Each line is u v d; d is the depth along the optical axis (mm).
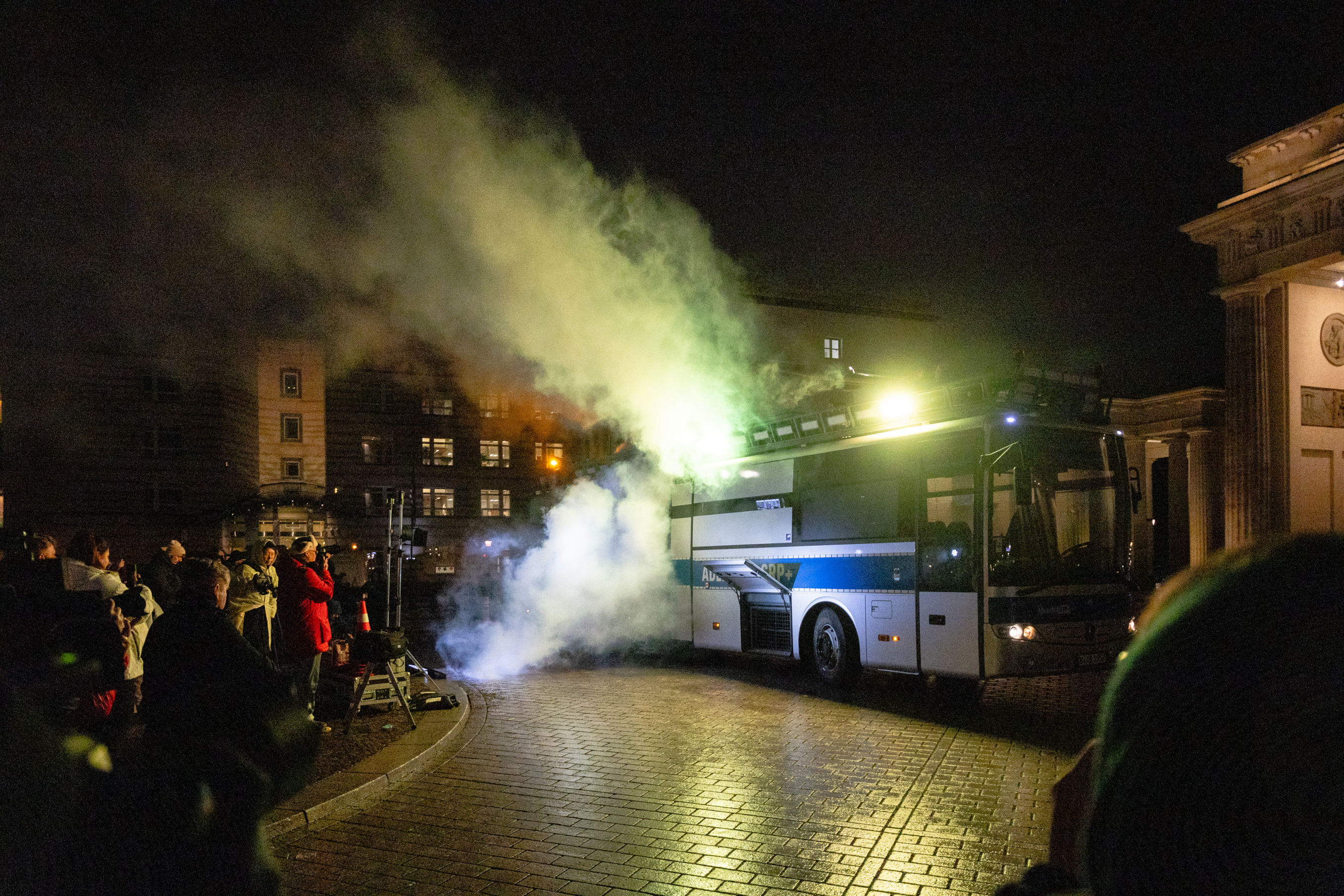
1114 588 9445
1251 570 765
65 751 1812
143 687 2568
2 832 1637
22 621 5047
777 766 7137
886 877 4770
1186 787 696
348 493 43969
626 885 4699
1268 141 18469
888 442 10406
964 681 11102
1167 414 28047
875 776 6773
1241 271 18719
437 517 44781
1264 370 18250
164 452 40469
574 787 6609
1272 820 654
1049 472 9227
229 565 10305
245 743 2422
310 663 8281
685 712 9578
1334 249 16672
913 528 9922
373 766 6891
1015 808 5945
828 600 11086
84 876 1765
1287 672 665
